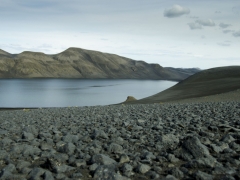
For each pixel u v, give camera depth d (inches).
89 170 243.8
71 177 226.2
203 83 3875.5
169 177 209.5
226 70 4498.0
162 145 333.1
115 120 643.5
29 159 294.5
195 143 280.8
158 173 232.5
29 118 860.6
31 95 5944.9
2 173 231.0
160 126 481.4
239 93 1919.3
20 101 4507.9
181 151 282.7
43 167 265.1
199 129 447.8
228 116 642.8
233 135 371.2
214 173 223.9
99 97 5472.4
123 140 373.4
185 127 484.4
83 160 266.2
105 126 553.6
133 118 694.5
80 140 387.9
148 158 275.0
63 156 275.4
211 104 1145.4
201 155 269.7
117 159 279.4
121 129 483.2
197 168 241.8
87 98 5206.7
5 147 358.3
